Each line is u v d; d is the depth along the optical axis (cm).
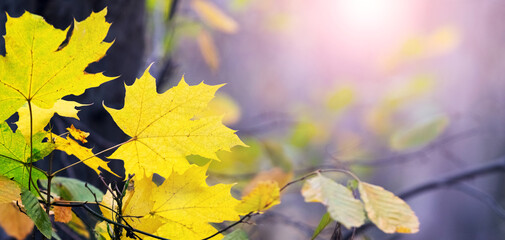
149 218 91
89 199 101
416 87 475
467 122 736
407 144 318
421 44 460
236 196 206
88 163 92
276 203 87
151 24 249
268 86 1177
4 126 88
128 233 90
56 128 153
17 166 90
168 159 92
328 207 84
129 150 92
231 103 328
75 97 178
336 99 509
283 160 255
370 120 472
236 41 1084
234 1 682
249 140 285
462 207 883
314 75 1150
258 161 274
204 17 252
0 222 100
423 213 905
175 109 92
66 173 155
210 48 257
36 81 86
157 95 91
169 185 92
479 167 300
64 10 172
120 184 106
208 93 92
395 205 87
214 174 233
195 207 92
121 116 91
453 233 882
